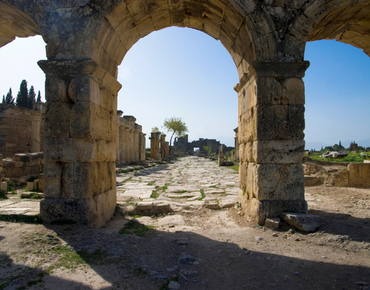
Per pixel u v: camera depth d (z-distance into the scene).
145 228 5.82
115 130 7.14
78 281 3.31
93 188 5.62
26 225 5.24
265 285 3.34
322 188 10.89
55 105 5.53
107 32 6.04
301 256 4.20
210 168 24.58
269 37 5.85
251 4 5.79
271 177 5.81
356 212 6.86
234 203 7.99
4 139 19.20
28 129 21.20
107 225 5.91
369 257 4.11
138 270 3.65
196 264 3.88
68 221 5.33
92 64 5.46
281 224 5.60
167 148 45.34
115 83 6.82
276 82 5.87
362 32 7.38
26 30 7.21
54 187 5.48
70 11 5.65
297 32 5.86
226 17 6.46
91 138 5.53
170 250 4.44
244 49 6.74
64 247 4.30
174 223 6.32
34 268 3.60
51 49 5.66
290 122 5.86
